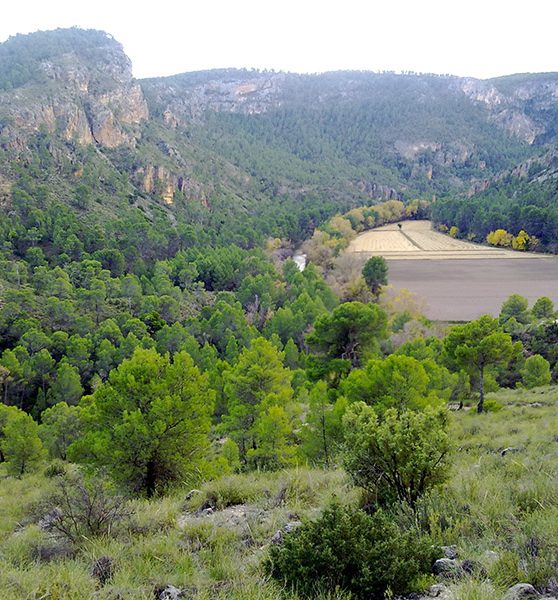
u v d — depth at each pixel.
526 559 4.61
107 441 12.88
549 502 6.26
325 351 29.81
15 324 54.03
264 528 6.95
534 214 118.38
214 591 5.10
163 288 73.75
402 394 16.48
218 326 58.25
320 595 4.46
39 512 10.02
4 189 100.81
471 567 4.69
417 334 47.94
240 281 88.81
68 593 5.15
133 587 5.27
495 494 6.78
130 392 13.66
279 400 21.59
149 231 96.50
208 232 118.69
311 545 5.00
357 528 5.14
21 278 68.19
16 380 46.25
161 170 158.62
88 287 70.56
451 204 157.75
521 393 30.42
